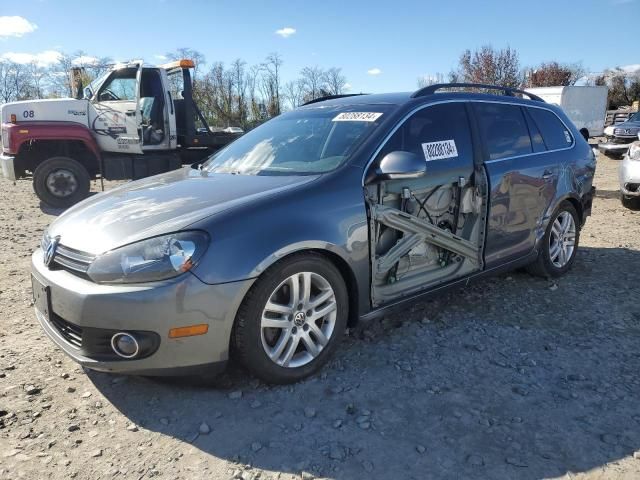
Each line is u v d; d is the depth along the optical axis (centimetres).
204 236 274
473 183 397
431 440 259
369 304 339
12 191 1190
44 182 966
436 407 287
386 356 345
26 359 341
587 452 250
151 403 292
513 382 313
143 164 1048
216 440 261
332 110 409
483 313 417
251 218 287
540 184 456
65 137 982
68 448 255
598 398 296
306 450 253
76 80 1080
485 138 416
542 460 245
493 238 418
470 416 279
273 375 299
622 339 372
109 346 274
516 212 435
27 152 1011
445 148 384
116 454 251
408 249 355
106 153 1045
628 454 249
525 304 437
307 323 309
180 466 243
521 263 457
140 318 263
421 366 332
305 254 302
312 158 358
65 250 296
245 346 287
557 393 300
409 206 358
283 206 299
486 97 436
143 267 266
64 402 293
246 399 294
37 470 240
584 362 338
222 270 272
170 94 1065
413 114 375
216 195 315
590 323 399
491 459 246
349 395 299
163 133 1066
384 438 261
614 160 1781
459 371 326
